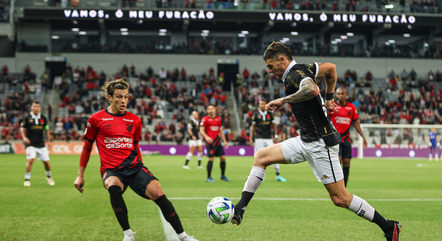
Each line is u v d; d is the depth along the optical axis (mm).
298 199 6973
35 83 28281
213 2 28906
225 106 27578
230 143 24297
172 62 31406
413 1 29797
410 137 23750
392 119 27219
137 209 5840
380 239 4215
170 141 24203
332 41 36438
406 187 9117
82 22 31625
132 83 29375
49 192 7738
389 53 32781
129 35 34844
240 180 10172
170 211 3736
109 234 4367
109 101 4008
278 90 28641
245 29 33469
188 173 12125
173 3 28500
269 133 10055
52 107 27312
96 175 11156
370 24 32031
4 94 27453
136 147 4051
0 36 29828
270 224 4906
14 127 23797
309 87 3273
